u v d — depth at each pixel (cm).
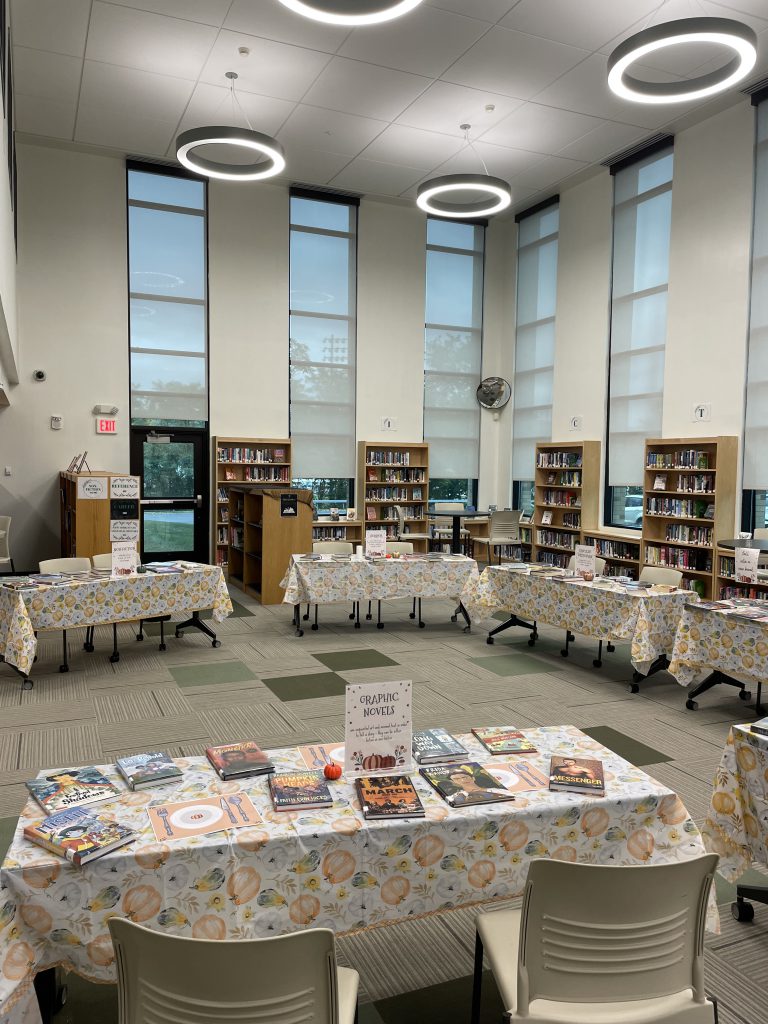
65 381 936
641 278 909
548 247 1088
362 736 214
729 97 755
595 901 152
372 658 605
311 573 663
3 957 157
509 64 687
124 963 139
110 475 795
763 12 602
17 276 905
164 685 525
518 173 970
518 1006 155
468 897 189
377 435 1113
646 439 846
